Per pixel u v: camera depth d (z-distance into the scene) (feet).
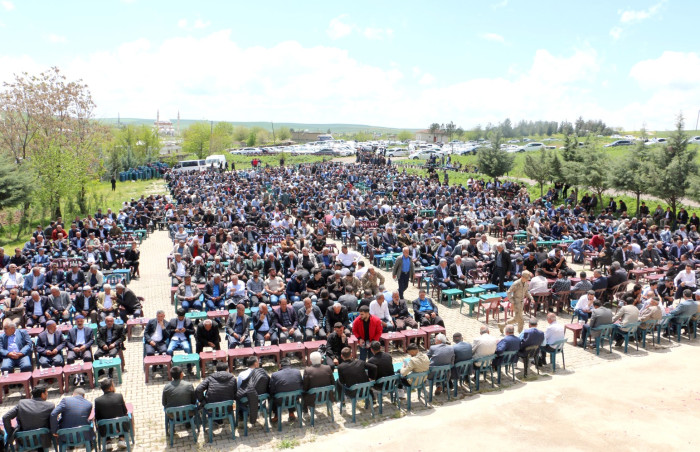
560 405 32.50
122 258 67.41
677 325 45.01
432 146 289.12
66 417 26.48
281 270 59.57
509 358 36.27
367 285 49.29
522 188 132.98
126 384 36.14
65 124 134.72
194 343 43.29
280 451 27.71
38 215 114.73
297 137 510.99
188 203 109.60
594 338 44.14
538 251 64.13
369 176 157.48
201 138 305.94
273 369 38.75
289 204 114.01
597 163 120.78
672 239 76.28
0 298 47.26
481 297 50.34
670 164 100.32
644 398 33.35
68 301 45.50
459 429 29.66
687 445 27.55
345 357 31.30
